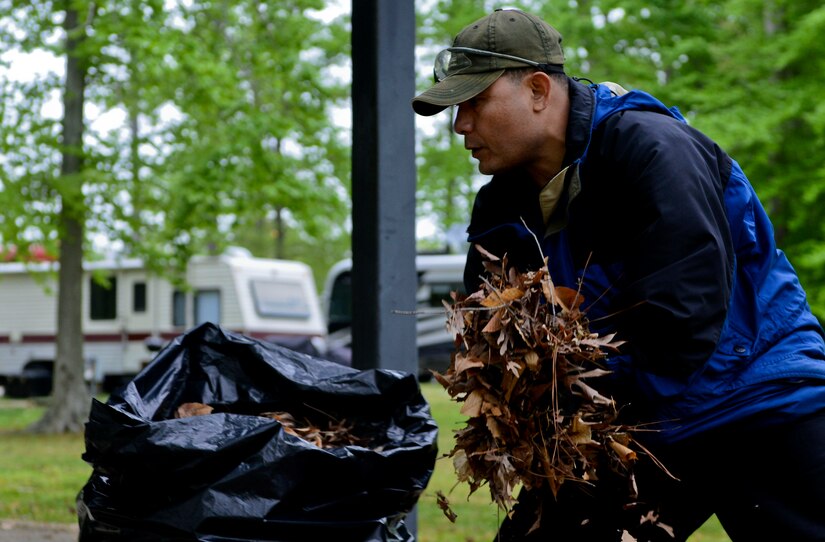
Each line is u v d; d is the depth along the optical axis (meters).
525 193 2.77
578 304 2.40
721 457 2.52
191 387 2.79
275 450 2.36
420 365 28.25
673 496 2.60
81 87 14.70
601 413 2.42
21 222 14.50
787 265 2.61
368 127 4.07
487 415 2.38
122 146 14.86
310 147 15.70
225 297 24.66
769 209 14.88
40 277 16.06
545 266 2.40
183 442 2.34
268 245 37.94
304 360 2.82
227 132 14.89
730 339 2.48
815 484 2.43
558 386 2.39
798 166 14.45
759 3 14.23
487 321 2.41
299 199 15.38
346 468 2.41
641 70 15.45
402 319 4.07
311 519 2.39
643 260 2.38
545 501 2.73
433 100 2.58
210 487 2.33
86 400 15.66
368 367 4.04
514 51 2.58
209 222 15.55
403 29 4.10
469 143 2.68
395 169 4.07
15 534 6.51
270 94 15.70
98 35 13.70
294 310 25.17
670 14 15.27
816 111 13.59
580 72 15.92
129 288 25.56
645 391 2.41
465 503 7.91
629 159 2.47
